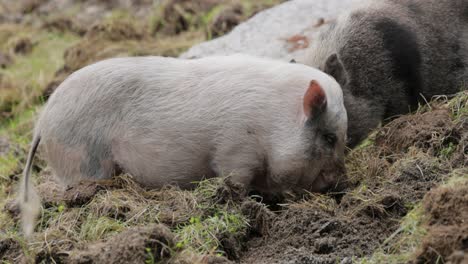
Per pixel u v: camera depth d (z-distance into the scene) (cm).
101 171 1709
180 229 1523
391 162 1734
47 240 1525
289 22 2444
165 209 1588
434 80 1959
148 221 1554
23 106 2734
